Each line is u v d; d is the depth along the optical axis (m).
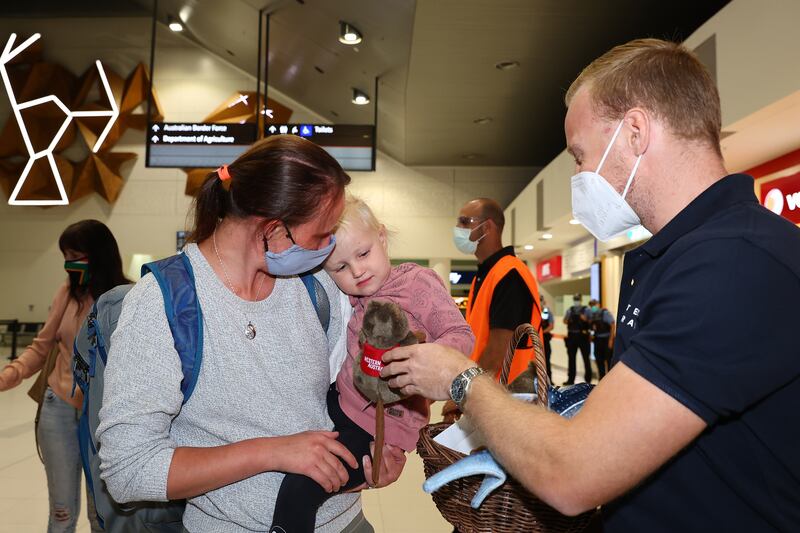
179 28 13.06
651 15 5.66
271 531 1.08
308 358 1.20
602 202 1.01
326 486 1.08
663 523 0.87
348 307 1.39
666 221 0.95
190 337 1.07
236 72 13.55
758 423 0.80
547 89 7.78
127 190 13.63
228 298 1.11
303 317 1.22
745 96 3.76
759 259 0.78
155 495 0.99
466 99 8.26
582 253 11.45
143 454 0.99
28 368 2.22
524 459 0.83
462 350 1.32
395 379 1.09
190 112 13.52
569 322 9.41
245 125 7.32
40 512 3.21
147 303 1.07
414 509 3.42
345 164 7.41
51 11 13.63
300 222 1.09
